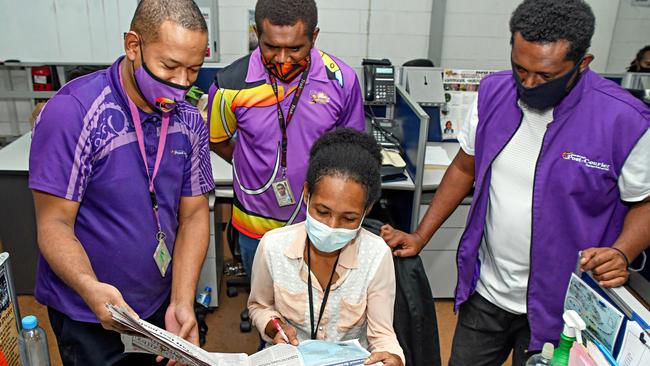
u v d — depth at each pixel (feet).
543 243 4.29
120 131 3.85
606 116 3.96
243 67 5.81
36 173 3.71
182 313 4.10
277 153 5.76
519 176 4.32
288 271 3.97
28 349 3.66
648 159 3.88
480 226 4.66
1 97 12.55
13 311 3.76
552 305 4.45
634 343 3.10
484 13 14.20
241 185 6.07
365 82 9.17
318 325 4.01
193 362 3.30
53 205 3.78
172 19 3.50
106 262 4.09
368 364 3.56
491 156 4.42
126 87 3.84
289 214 5.95
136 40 3.58
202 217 4.65
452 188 5.07
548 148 4.14
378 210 9.58
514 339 5.09
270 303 4.27
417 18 14.14
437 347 4.41
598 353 3.22
